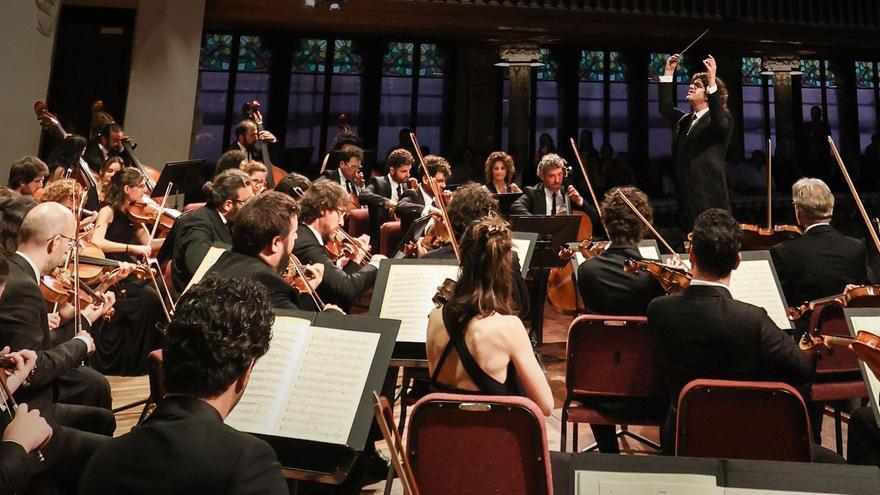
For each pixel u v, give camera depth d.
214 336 1.32
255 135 6.70
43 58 6.88
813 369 2.55
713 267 2.27
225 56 11.18
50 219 2.53
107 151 6.80
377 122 11.66
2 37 6.51
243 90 11.28
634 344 2.76
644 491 1.46
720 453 2.03
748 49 11.57
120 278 3.45
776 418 1.98
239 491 1.19
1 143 6.54
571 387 2.84
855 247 3.18
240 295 1.40
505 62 10.80
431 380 2.18
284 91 11.38
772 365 2.18
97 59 8.84
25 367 1.94
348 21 9.73
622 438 3.46
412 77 11.77
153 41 8.09
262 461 1.24
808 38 11.17
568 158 12.12
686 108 12.63
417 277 2.87
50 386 2.25
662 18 10.51
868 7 11.37
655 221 11.42
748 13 10.81
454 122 11.73
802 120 12.93
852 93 12.97
